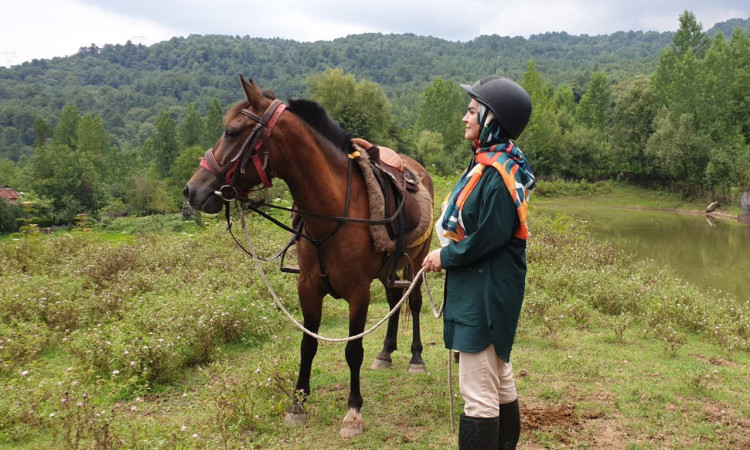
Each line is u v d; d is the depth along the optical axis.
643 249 19.14
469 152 55.25
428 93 72.62
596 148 55.62
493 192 2.71
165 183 59.81
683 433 4.02
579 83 104.44
